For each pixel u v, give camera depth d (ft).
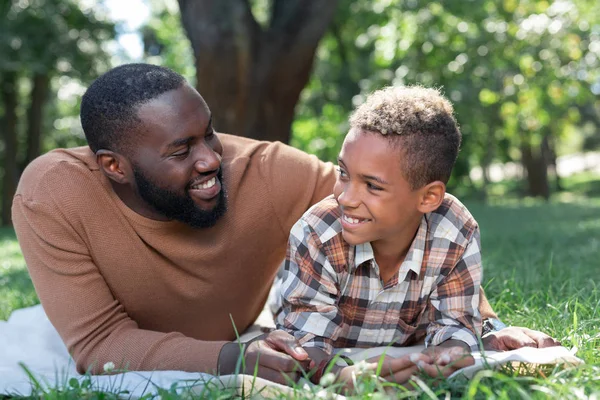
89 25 53.57
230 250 9.60
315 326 8.49
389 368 7.57
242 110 27.37
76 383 7.47
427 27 47.06
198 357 8.27
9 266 24.29
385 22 50.57
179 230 9.25
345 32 60.13
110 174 8.83
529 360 7.53
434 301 8.79
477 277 8.74
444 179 8.22
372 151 7.72
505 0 48.03
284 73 27.96
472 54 47.14
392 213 7.97
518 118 61.67
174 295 9.53
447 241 8.67
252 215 9.72
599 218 39.17
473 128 56.49
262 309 11.32
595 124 131.44
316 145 67.67
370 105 7.99
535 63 51.19
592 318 9.92
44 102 58.65
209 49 26.91
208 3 27.02
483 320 9.48
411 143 7.75
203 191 8.70
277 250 10.28
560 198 109.81
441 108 8.13
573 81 54.70
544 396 6.53
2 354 10.28
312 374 8.03
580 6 50.80
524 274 13.85
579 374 7.01
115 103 8.46
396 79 47.19
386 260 8.76
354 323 9.12
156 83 8.49
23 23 48.55
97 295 8.92
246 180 9.86
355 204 7.91
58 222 8.86
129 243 9.11
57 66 52.54
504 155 92.68
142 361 8.45
